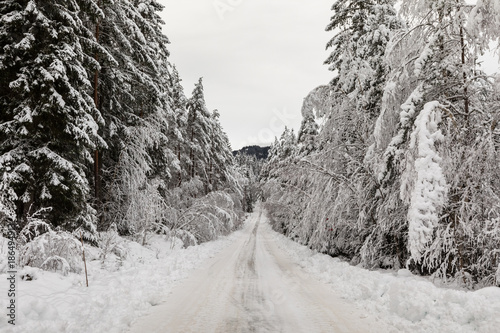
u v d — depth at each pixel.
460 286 7.93
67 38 10.13
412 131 8.81
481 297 5.32
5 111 9.82
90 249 11.20
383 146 10.27
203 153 31.12
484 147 8.16
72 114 10.29
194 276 10.37
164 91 20.59
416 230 7.18
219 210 23.77
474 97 9.00
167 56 21.52
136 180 15.88
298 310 6.58
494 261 7.90
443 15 9.13
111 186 15.90
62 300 6.14
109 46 15.02
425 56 8.87
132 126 16.73
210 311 6.43
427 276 9.52
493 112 8.61
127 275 9.23
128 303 6.61
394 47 10.00
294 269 12.24
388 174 10.02
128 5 15.17
